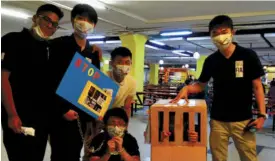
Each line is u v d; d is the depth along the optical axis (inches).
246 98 76.0
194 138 62.8
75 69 66.3
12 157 69.7
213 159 81.0
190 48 493.7
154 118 64.3
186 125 64.9
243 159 78.3
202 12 237.9
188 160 63.5
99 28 317.1
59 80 71.1
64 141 74.3
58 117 73.0
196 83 85.4
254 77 74.8
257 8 218.5
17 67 65.9
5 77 63.9
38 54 68.9
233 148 173.0
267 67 762.8
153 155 64.5
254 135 77.5
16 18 275.9
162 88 467.2
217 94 79.5
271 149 179.2
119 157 74.9
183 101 74.2
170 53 583.2
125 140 79.7
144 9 234.4
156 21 276.2
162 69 881.5
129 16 252.4
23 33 67.8
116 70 81.7
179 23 276.5
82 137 75.8
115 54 81.4
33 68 68.3
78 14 70.4
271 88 344.2
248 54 74.6
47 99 72.1
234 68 75.3
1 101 65.4
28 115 69.0
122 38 351.9
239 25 271.4
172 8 227.1
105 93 71.3
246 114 76.1
